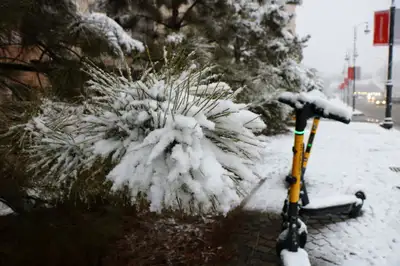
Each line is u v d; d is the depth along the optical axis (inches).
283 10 386.6
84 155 81.8
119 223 129.1
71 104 106.6
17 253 97.5
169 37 240.2
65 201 108.7
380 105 1675.7
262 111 445.4
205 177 64.2
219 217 181.8
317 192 228.8
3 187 101.9
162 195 64.1
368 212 188.9
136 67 154.2
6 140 101.6
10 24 123.6
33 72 153.6
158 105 71.5
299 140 126.6
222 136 72.4
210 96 73.7
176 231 162.9
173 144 67.1
